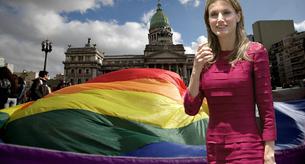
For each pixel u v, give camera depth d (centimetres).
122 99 598
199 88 252
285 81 9725
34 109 553
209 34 260
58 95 607
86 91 618
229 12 246
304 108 661
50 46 3428
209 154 233
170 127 558
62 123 517
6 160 414
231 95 226
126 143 498
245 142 216
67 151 463
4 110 670
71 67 11344
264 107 226
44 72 1316
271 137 217
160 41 12656
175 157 447
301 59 9050
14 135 516
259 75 229
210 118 241
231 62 233
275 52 10194
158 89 650
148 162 428
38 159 419
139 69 752
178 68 10512
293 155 480
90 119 530
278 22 10506
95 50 11400
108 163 425
